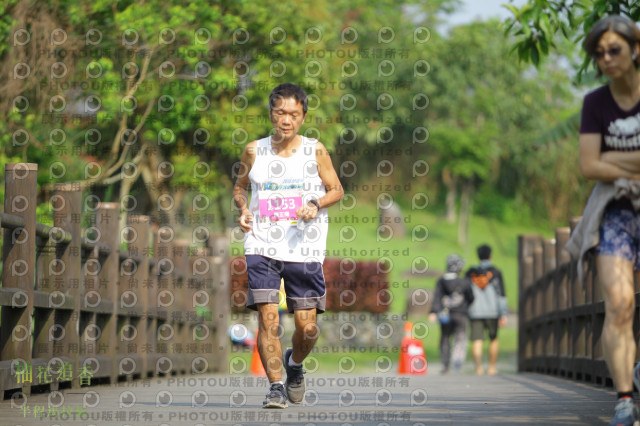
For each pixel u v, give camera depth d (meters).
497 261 110.88
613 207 10.88
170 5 31.30
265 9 33.75
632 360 10.77
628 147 10.69
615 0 16.14
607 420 12.16
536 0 16.72
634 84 10.66
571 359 25.92
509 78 93.81
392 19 67.62
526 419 12.34
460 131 98.31
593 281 22.81
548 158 98.56
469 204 117.38
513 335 71.56
